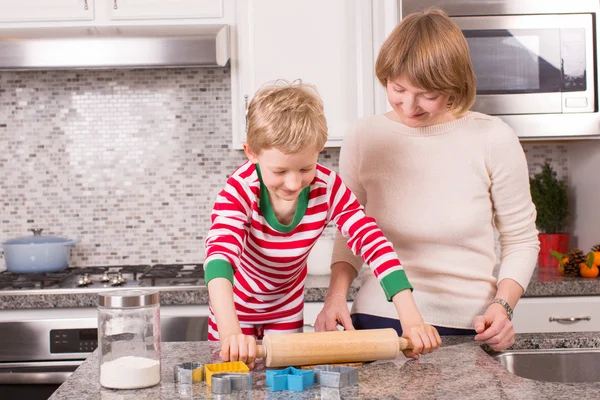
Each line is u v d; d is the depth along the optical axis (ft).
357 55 8.99
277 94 4.05
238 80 9.15
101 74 10.12
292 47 9.02
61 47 8.58
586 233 9.80
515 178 4.90
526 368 4.52
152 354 3.55
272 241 4.55
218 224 4.25
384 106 8.97
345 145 5.38
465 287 4.92
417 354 3.97
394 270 4.26
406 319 4.06
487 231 5.01
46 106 10.11
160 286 8.27
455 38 4.43
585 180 9.76
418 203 4.96
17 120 10.09
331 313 4.89
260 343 4.37
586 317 8.25
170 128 10.15
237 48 9.15
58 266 9.29
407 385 3.44
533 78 8.69
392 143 5.07
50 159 10.14
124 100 10.14
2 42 8.54
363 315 5.08
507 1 8.63
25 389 8.09
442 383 3.47
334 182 4.60
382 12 8.92
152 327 3.56
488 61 8.66
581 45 8.69
